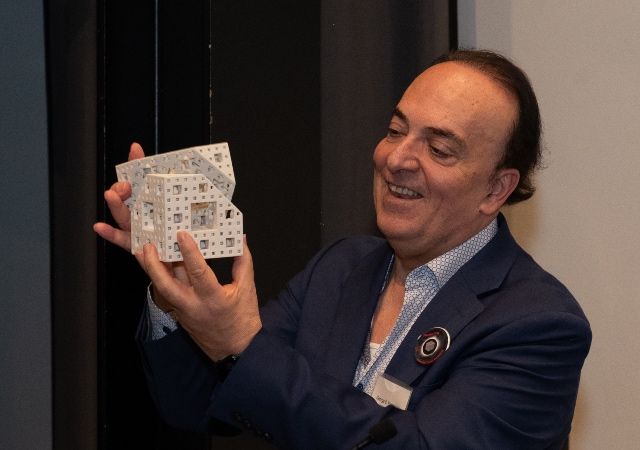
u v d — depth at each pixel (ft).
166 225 5.70
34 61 8.98
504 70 6.97
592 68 9.64
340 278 7.54
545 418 6.39
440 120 6.64
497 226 7.22
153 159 6.22
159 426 9.27
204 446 8.89
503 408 6.15
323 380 6.20
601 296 9.71
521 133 6.97
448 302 6.73
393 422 5.85
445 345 6.48
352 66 9.54
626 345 9.61
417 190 6.73
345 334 7.03
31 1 8.98
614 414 9.70
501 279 6.86
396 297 7.16
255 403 6.11
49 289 9.05
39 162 9.03
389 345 6.85
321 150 9.34
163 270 5.79
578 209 9.79
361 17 9.57
